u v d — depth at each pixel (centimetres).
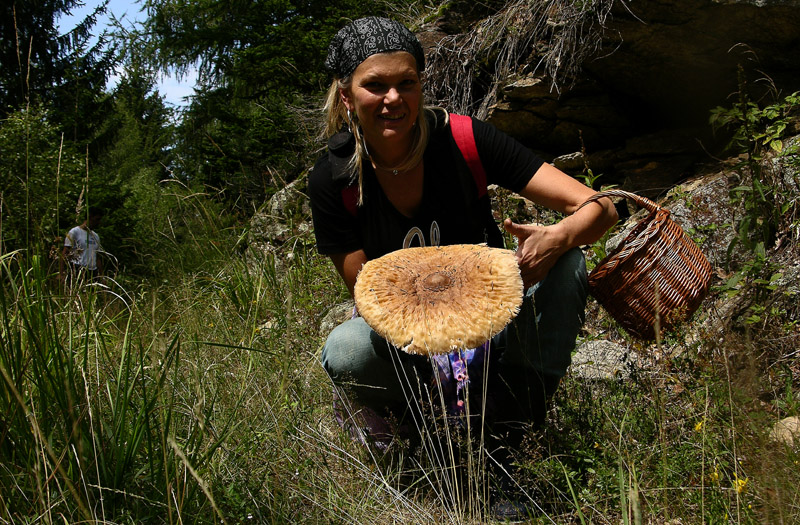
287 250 676
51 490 214
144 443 243
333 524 241
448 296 233
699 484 228
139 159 1541
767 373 285
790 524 188
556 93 589
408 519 241
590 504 227
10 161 639
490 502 250
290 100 1183
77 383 234
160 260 679
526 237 251
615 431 256
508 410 270
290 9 1285
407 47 251
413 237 278
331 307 522
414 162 261
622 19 530
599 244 427
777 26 480
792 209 385
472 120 270
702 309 360
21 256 264
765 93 520
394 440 273
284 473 257
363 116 254
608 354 349
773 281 338
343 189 271
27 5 1342
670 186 525
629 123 593
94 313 291
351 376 279
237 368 356
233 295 513
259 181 1037
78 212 291
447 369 277
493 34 650
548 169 269
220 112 1451
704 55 522
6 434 212
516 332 263
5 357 223
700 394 258
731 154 529
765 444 201
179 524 205
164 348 287
